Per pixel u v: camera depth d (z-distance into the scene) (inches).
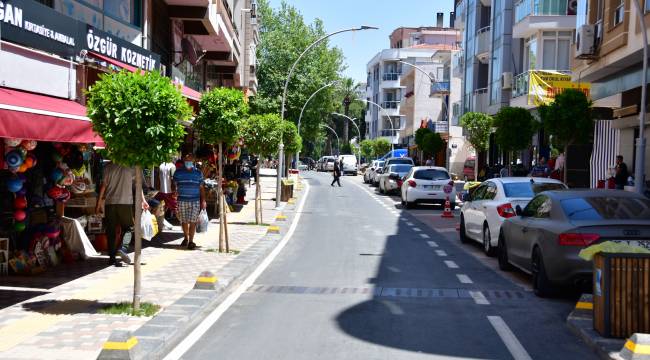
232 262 490.9
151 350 250.8
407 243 661.9
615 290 273.6
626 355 238.8
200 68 1194.0
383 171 1674.5
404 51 3782.0
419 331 302.8
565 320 326.3
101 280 405.4
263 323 317.1
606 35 844.6
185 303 343.0
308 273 472.4
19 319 302.7
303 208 1138.0
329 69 2223.2
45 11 432.1
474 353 266.4
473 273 475.8
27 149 413.1
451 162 2380.7
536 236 389.4
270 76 2148.1
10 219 422.0
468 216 633.0
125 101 312.2
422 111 2957.7
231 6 1321.4
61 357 243.3
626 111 882.1
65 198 469.4
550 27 1325.0
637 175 654.5
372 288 414.3
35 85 411.8
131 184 460.8
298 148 1299.2
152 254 526.9
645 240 343.9
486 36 1738.4
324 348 273.3
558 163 1120.8
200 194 566.6
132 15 683.4
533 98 1232.8
